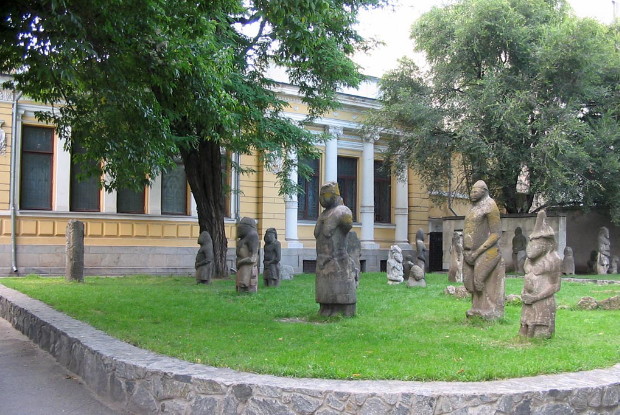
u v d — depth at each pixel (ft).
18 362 30.48
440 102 90.17
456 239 63.98
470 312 32.76
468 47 84.69
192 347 25.36
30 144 76.02
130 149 43.60
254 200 92.99
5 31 34.94
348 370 20.89
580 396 19.30
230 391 19.70
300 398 18.81
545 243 27.09
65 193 77.30
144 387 22.07
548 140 76.54
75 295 45.75
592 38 79.97
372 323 32.50
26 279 61.93
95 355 25.40
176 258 84.84
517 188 93.09
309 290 51.52
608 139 82.58
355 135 104.17
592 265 98.94
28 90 42.55
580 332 29.91
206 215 68.49
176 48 39.32
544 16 87.04
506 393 18.48
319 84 66.69
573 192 81.51
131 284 57.21
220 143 64.54
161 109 44.21
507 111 77.30
